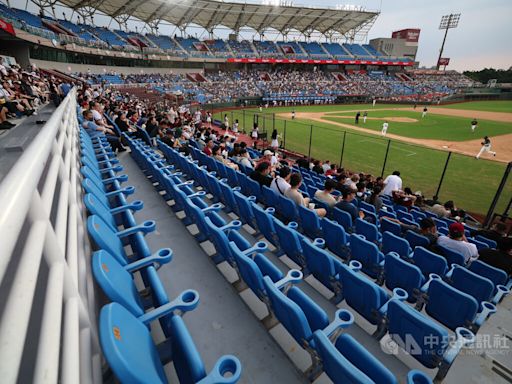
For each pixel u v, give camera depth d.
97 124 10.02
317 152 19.94
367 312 3.12
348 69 75.12
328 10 59.12
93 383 1.43
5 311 0.80
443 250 5.04
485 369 3.01
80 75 38.03
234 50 65.81
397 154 19.30
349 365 1.71
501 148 21.44
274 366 2.48
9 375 0.64
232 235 3.61
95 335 1.61
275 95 50.12
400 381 2.71
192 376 1.55
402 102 53.50
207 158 8.74
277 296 2.27
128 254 3.59
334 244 4.96
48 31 32.38
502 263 4.72
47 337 0.99
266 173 6.73
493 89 62.59
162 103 33.41
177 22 58.97
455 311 3.29
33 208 1.09
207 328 2.82
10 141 7.01
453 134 26.27
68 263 1.57
